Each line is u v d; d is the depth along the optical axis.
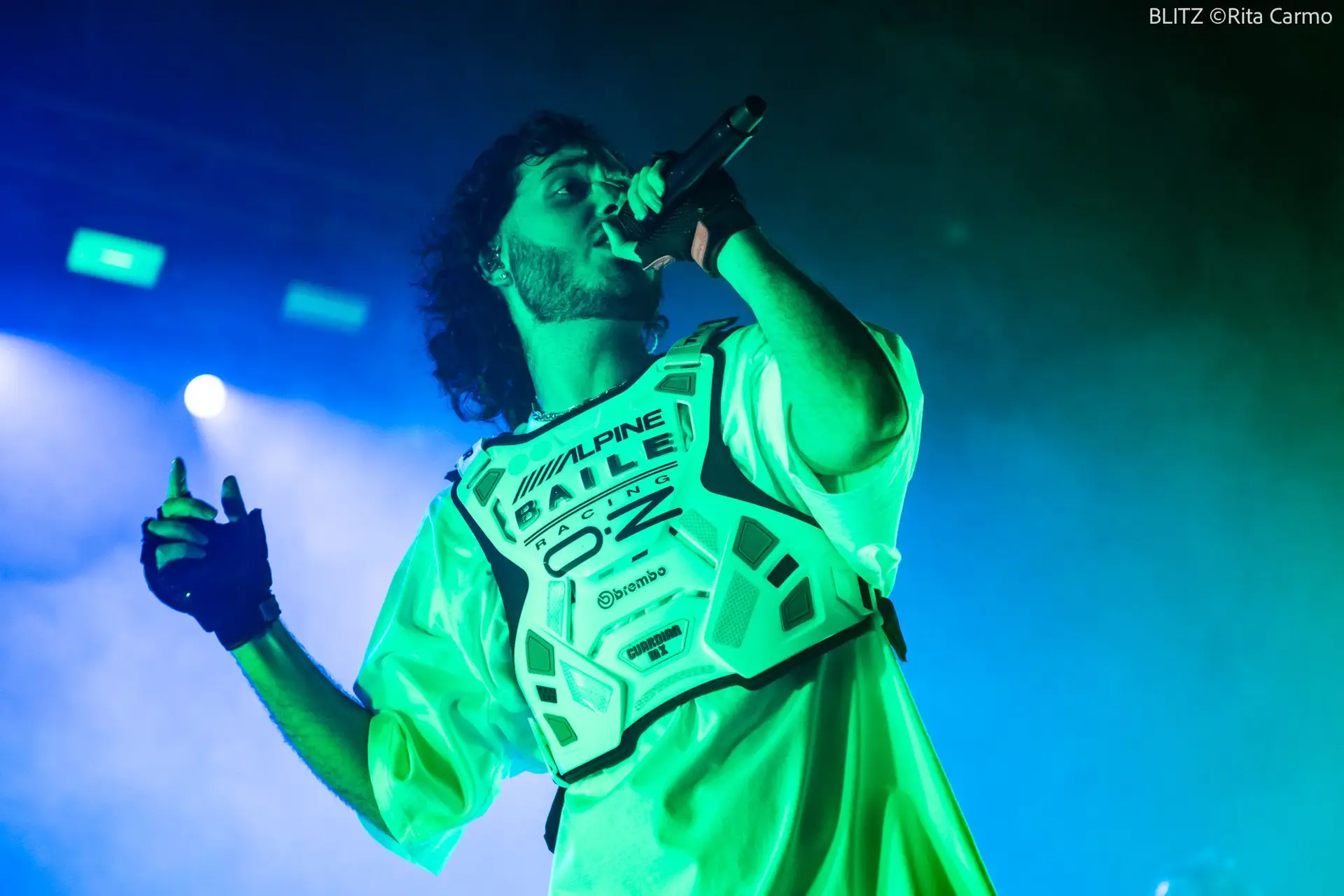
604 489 2.11
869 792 1.89
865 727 1.93
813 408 1.83
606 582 2.04
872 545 1.93
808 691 1.93
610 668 2.00
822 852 1.85
